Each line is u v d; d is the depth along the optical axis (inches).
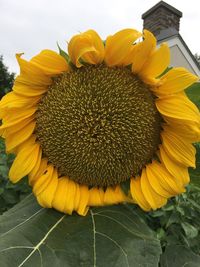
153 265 10.4
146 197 12.2
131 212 12.2
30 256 10.0
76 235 10.9
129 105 11.8
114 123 11.8
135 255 10.5
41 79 11.9
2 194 20.1
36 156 12.2
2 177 20.2
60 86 12.0
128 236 11.0
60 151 12.1
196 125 11.5
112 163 12.1
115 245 10.7
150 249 10.7
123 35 11.3
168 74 11.4
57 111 12.0
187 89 12.4
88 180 12.3
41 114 12.2
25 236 10.5
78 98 11.9
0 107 11.9
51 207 11.8
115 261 10.3
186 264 13.0
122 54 11.4
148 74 11.5
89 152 12.0
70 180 12.4
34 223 11.1
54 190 12.0
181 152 12.0
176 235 19.1
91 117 11.8
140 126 11.9
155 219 19.6
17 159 12.1
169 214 19.2
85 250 10.5
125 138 11.9
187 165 11.9
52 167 12.4
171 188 12.1
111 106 11.8
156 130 12.1
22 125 12.1
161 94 11.7
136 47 11.3
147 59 11.4
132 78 11.9
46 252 10.2
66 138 12.0
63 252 10.3
